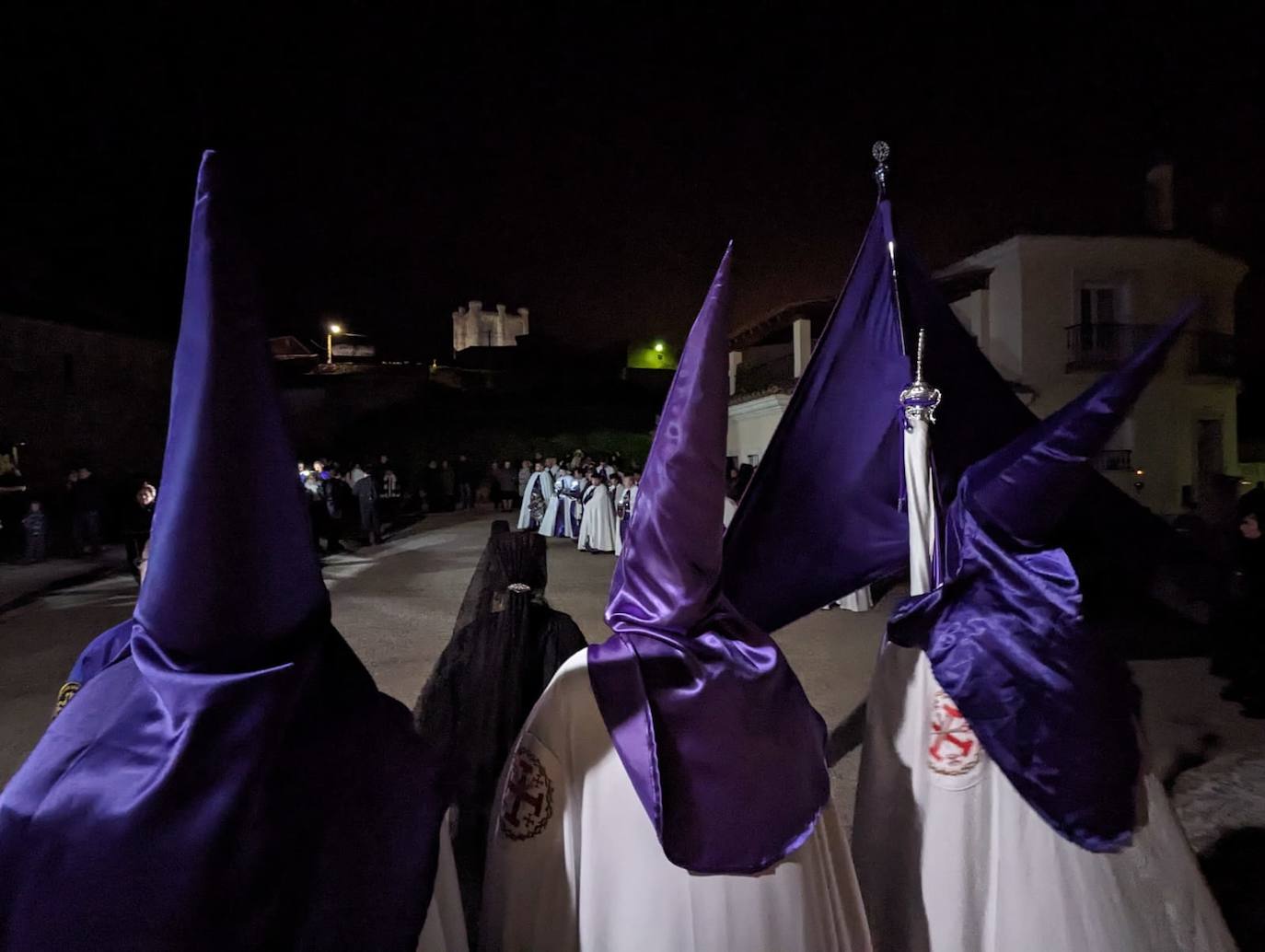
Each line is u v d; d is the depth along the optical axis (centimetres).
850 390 303
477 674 279
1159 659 694
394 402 3975
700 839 161
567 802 177
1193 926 226
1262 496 634
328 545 1667
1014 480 228
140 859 118
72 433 2538
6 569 1457
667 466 167
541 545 289
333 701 141
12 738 555
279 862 127
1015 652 228
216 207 116
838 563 314
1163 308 1883
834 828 195
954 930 227
